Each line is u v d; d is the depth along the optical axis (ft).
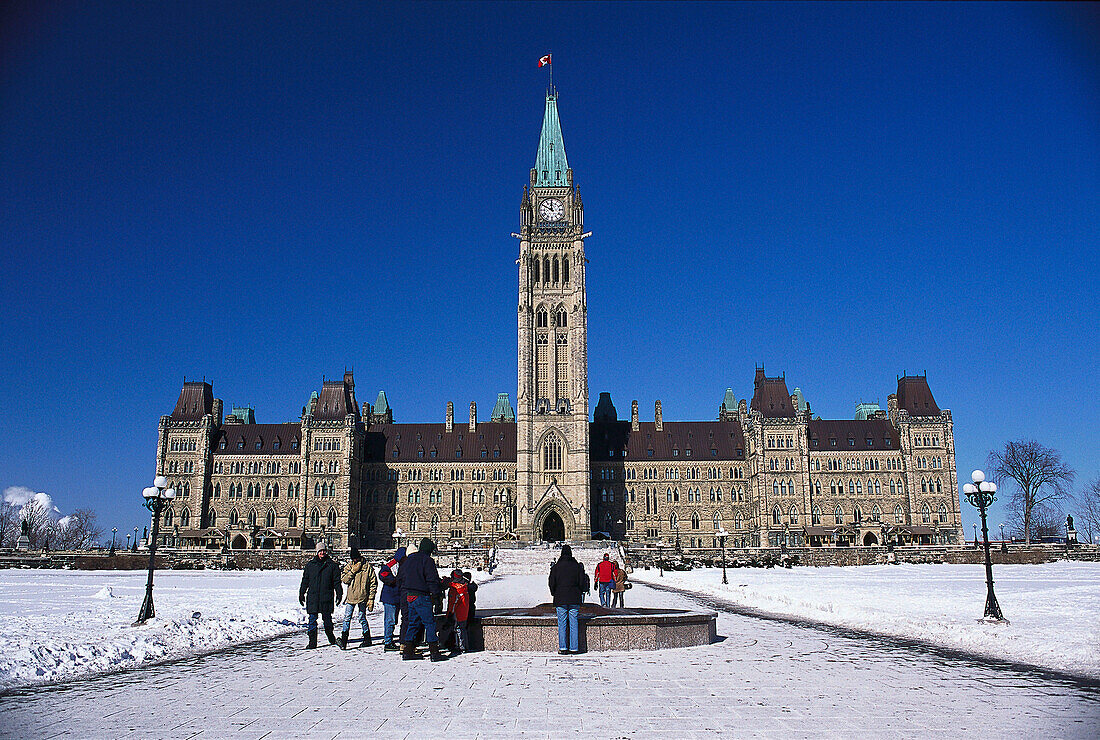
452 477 643.04
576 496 591.37
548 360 615.16
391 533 637.71
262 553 444.14
